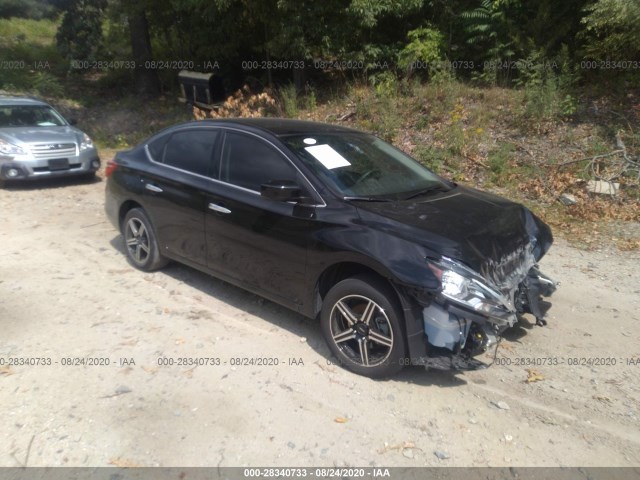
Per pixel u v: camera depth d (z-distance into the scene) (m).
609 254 6.61
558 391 3.91
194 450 3.22
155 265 5.75
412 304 3.61
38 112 10.31
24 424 3.41
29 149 9.15
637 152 9.01
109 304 5.09
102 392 3.76
